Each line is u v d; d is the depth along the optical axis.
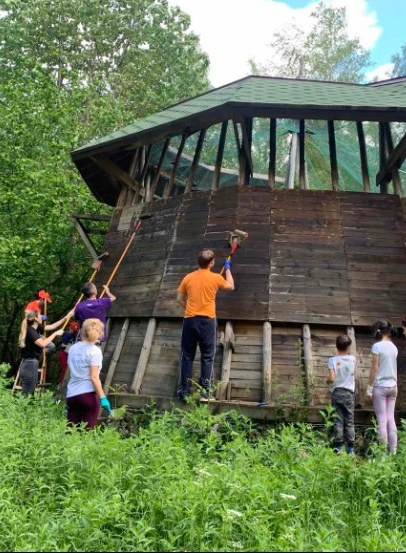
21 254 15.59
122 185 13.09
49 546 3.56
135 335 10.17
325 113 9.46
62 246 16.62
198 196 10.75
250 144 10.77
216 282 7.99
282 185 17.77
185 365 8.01
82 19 27.53
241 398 8.77
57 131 17.61
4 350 18.03
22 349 9.25
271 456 5.57
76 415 6.70
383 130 11.19
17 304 17.41
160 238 10.91
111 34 27.92
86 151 11.80
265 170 26.47
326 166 15.52
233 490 4.17
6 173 16.59
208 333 7.86
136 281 10.72
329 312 9.14
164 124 10.49
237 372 8.94
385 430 7.07
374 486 4.78
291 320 9.09
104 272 11.62
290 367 8.87
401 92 11.25
